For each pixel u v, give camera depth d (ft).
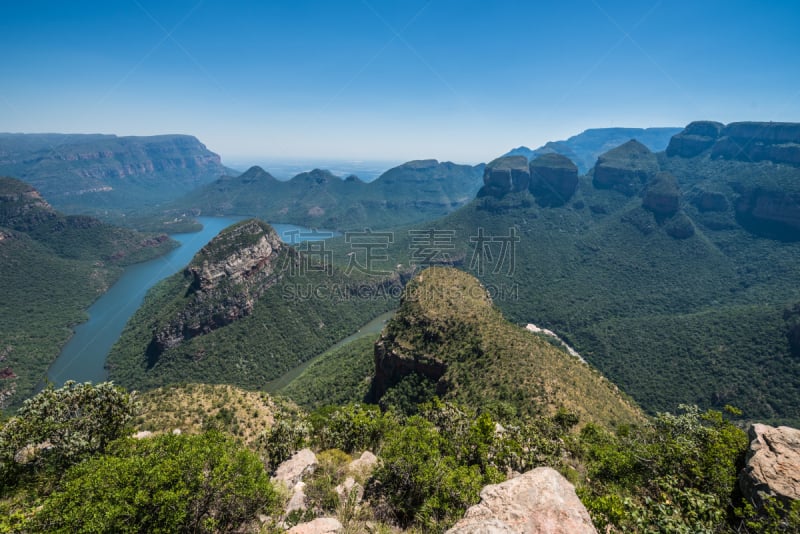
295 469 63.93
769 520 42.34
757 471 49.19
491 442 79.92
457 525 35.24
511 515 33.78
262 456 89.76
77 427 64.80
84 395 67.36
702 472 56.75
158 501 35.91
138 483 37.14
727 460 55.77
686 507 45.52
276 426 87.97
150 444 44.70
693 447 63.00
